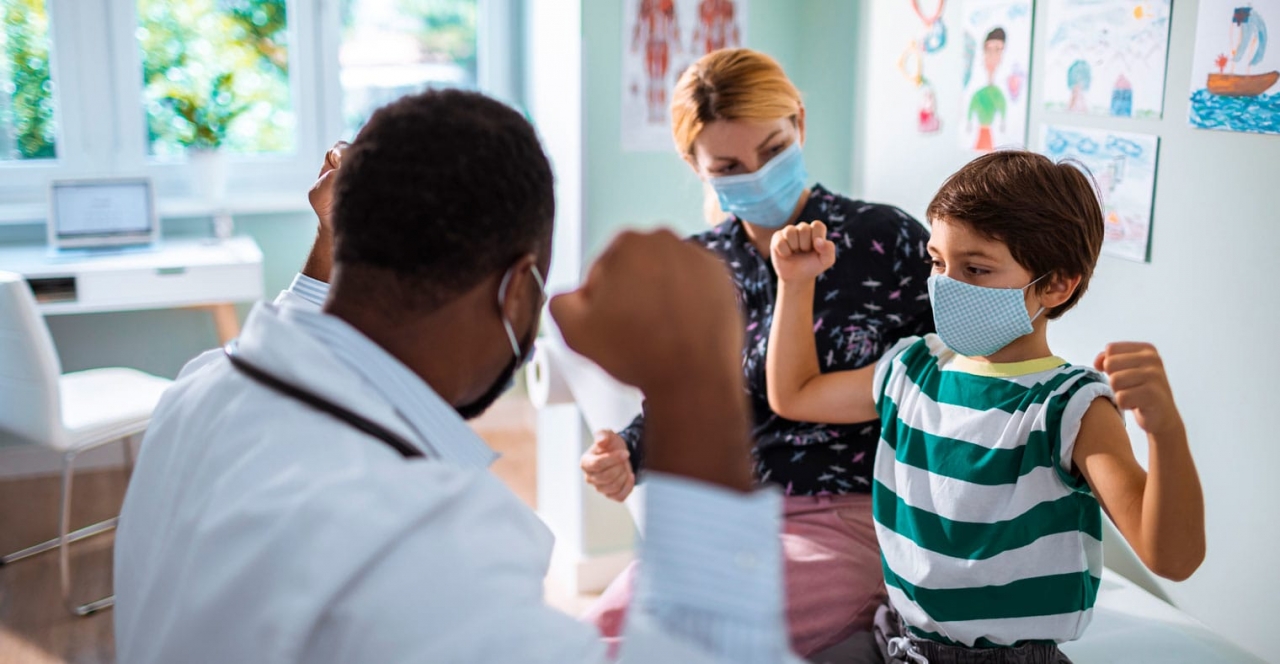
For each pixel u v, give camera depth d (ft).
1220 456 5.90
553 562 9.77
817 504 5.24
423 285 2.24
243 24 12.51
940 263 4.17
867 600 4.81
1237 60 5.56
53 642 8.53
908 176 8.29
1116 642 5.49
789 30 9.09
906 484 4.20
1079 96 6.66
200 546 2.04
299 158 12.96
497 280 2.30
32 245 11.69
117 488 11.69
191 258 11.14
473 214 2.21
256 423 2.20
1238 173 5.63
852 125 8.94
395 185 2.21
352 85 13.12
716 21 8.84
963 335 4.05
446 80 13.34
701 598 1.91
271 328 2.28
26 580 9.55
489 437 13.46
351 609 1.90
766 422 5.47
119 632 2.45
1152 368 3.25
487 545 2.01
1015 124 7.18
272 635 1.89
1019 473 3.88
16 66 11.83
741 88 5.43
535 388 8.50
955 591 3.99
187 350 12.50
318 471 2.06
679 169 8.93
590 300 2.03
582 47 8.49
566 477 9.48
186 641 2.00
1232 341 5.75
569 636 1.94
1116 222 6.49
